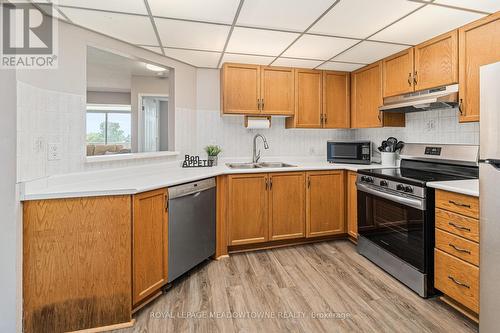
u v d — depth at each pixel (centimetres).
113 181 206
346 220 313
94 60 381
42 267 159
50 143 181
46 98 178
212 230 263
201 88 334
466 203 170
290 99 328
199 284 221
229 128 346
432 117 270
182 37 236
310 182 300
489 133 148
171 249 212
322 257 271
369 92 316
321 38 240
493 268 147
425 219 198
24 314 156
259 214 285
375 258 253
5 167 147
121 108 708
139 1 175
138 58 262
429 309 185
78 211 163
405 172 258
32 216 156
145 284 188
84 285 166
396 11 192
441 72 230
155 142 521
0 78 146
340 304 192
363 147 323
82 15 190
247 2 179
